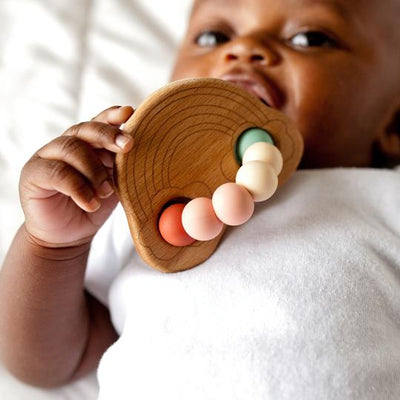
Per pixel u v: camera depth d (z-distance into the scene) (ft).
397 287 2.33
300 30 2.81
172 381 2.06
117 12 4.00
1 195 3.40
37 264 2.28
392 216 2.55
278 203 2.48
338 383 1.96
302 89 2.69
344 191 2.59
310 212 2.43
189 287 2.21
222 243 2.34
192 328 2.12
